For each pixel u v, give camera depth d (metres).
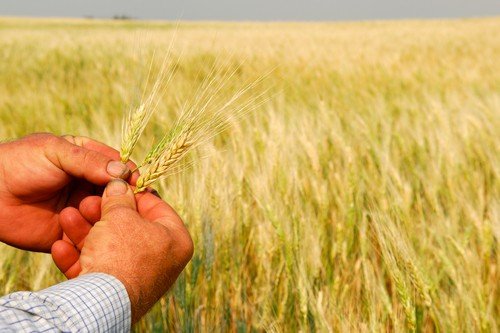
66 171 1.41
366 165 4.37
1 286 2.66
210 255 2.49
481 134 4.63
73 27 59.28
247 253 2.99
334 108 6.74
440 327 2.30
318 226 3.06
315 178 3.43
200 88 1.43
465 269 2.58
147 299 1.07
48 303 0.85
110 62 12.44
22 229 1.54
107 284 0.94
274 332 2.33
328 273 2.77
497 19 66.81
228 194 3.01
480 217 3.17
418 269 2.25
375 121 5.57
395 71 11.52
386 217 2.71
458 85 9.93
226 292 2.60
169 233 1.17
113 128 5.52
